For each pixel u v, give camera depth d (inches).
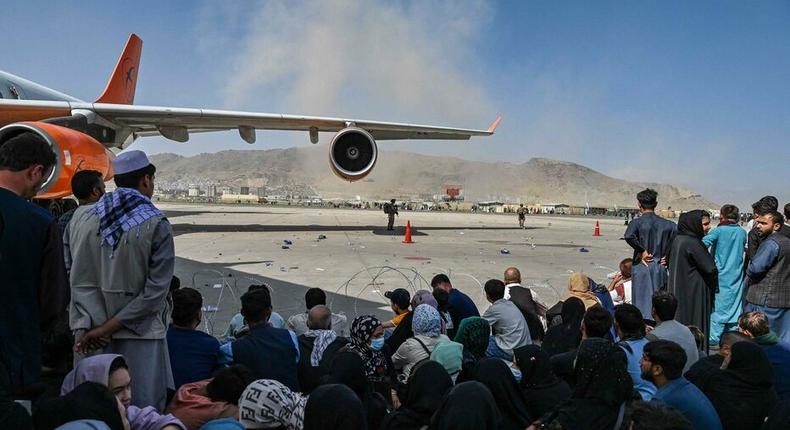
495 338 235.3
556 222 1893.5
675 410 112.6
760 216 267.3
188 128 700.0
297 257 599.8
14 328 113.3
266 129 722.2
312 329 203.5
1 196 112.3
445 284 275.9
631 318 193.0
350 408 122.5
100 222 138.9
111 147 660.7
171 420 128.6
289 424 130.6
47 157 118.8
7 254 110.5
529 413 160.1
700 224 257.8
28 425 100.0
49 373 150.3
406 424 146.1
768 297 260.2
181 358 167.5
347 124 724.0
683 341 195.9
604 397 136.8
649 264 274.8
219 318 324.5
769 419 132.6
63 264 123.1
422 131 783.1
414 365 177.6
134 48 928.3
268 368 170.6
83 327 138.4
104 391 115.2
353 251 675.4
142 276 140.3
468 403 127.6
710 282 260.1
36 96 675.4
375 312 349.7
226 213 1744.6
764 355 161.6
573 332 223.1
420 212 2888.8
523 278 505.0
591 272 556.4
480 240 916.6
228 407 145.0
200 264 530.3
